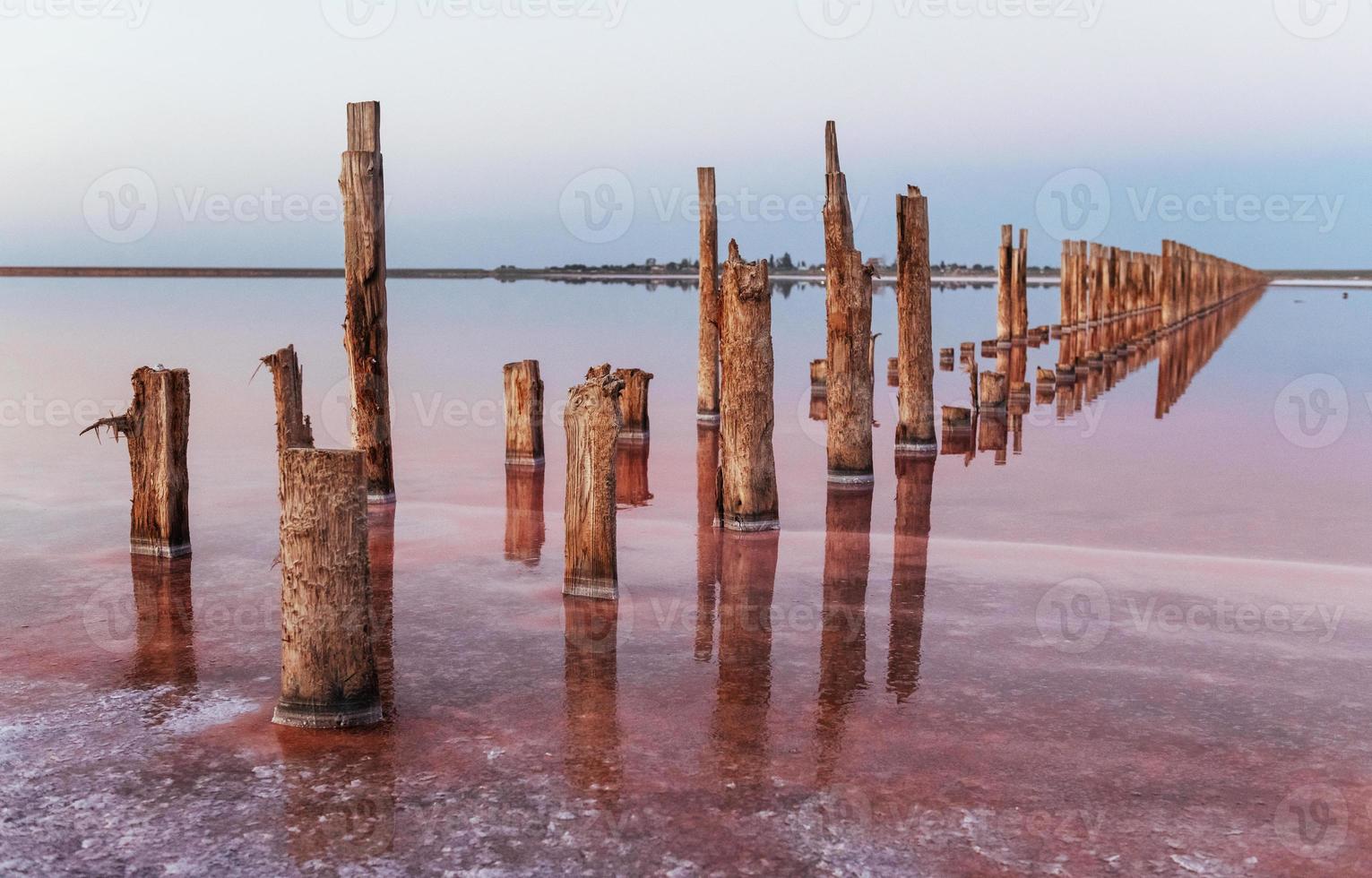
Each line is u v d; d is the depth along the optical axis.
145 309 43.19
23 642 6.34
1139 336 35.03
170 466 8.16
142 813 4.33
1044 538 9.12
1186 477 12.09
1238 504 10.59
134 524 8.30
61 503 10.27
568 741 5.02
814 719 5.29
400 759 4.82
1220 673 5.95
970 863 4.00
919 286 13.20
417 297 60.59
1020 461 13.22
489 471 12.29
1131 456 13.57
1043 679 5.85
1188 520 9.85
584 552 7.30
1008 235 27.42
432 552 8.59
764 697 5.57
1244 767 4.79
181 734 5.08
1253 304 62.22
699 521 9.87
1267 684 5.78
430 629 6.67
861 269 11.11
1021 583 7.73
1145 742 5.05
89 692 5.59
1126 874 3.95
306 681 5.13
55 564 8.05
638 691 5.66
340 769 4.71
